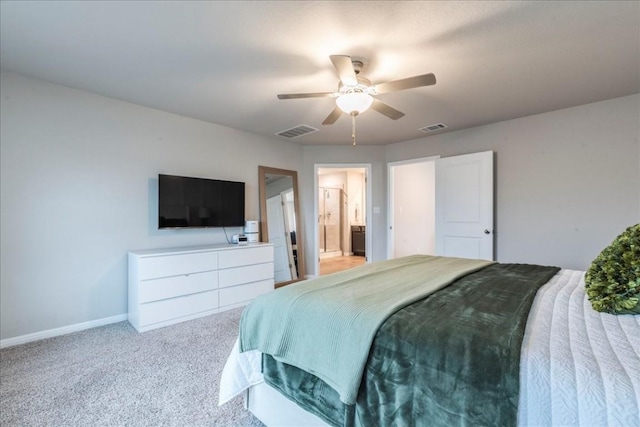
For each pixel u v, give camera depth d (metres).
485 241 3.90
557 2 1.73
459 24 1.92
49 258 2.76
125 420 1.63
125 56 2.30
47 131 2.75
